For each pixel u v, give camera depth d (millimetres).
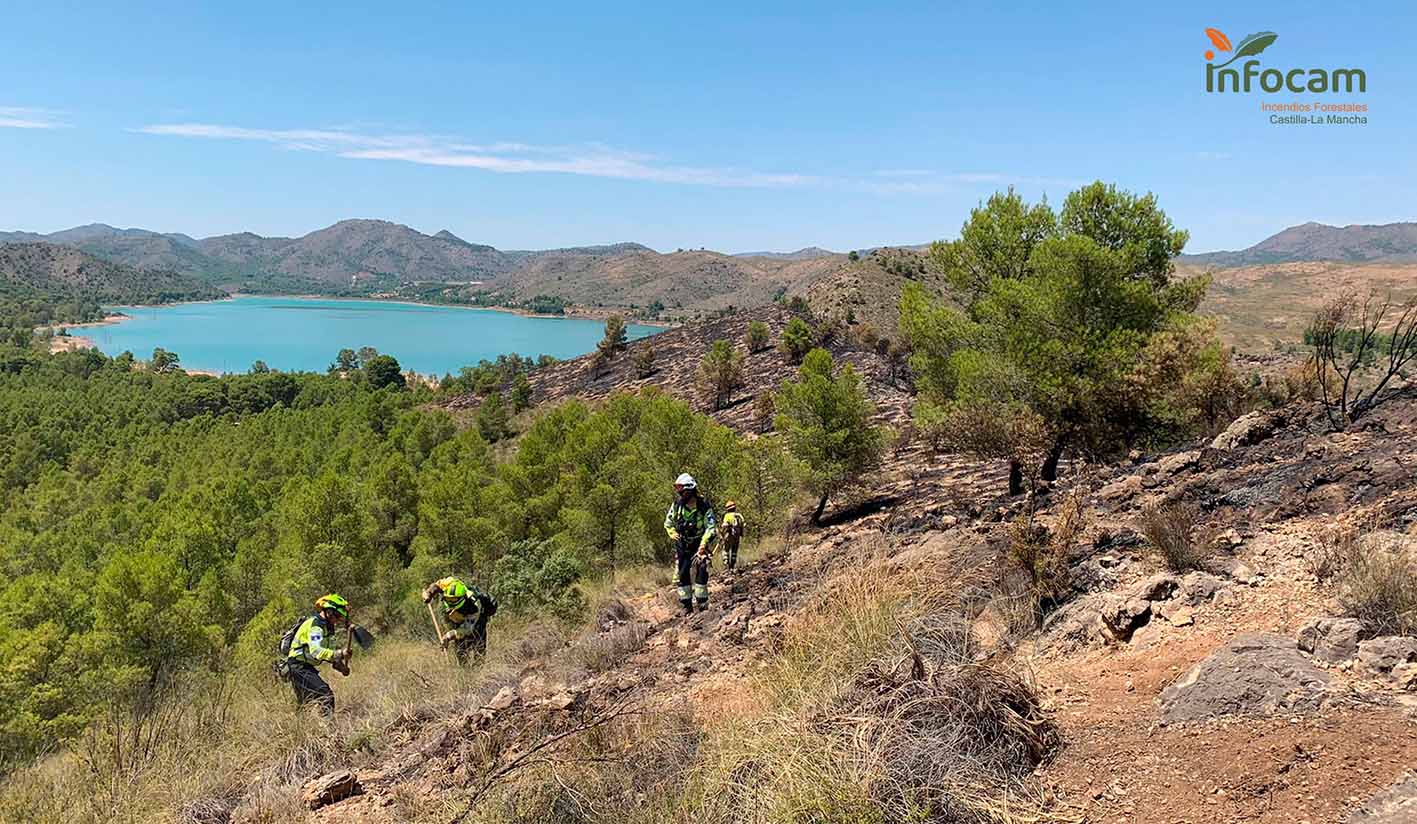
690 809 3322
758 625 6469
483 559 17391
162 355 166500
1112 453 10914
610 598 9898
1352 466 5785
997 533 6801
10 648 16297
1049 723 3447
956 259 14148
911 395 30047
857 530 11156
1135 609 4219
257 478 53438
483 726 5508
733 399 39875
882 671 3785
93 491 67625
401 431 52781
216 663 15242
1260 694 3059
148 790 5078
